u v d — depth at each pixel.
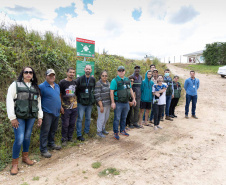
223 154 3.68
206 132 5.10
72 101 3.92
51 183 2.63
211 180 2.76
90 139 4.43
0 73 4.25
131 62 11.27
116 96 4.39
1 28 5.64
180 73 19.67
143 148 3.97
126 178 2.78
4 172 2.88
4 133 3.53
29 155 3.48
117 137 4.46
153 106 5.23
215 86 13.00
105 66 7.00
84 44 4.81
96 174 2.89
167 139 4.54
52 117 3.45
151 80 5.62
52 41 6.67
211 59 27.05
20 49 5.23
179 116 6.95
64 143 3.95
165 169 3.07
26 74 2.85
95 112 5.49
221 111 7.61
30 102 2.88
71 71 3.78
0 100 3.93
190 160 3.42
